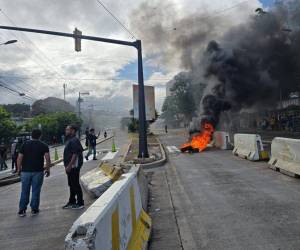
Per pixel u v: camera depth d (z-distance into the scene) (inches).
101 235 102.4
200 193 301.9
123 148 1005.8
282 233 181.8
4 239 209.2
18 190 426.3
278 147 404.5
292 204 239.6
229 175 387.9
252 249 162.9
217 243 175.0
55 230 221.1
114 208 125.6
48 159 278.7
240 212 228.7
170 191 323.3
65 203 306.3
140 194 223.9
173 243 180.4
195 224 211.0
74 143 279.1
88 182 348.8
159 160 561.3
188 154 690.8
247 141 543.8
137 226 172.6
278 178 347.3
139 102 583.5
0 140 1259.2
